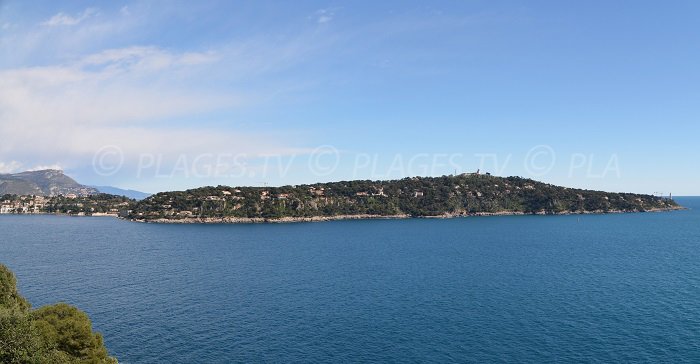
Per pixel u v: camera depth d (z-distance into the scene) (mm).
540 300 98688
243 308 93438
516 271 138500
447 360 64938
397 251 195125
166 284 119875
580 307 92062
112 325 81188
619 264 152125
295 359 65688
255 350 69188
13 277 64188
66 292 108438
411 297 102938
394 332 77125
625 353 66250
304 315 87875
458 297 102500
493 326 79875
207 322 83188
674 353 65875
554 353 66750
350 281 123938
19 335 46062
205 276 132875
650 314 86000
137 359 65750
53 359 47500
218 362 64688
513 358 65250
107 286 116562
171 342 72562
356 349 69438
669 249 194250
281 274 136625
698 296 101062
